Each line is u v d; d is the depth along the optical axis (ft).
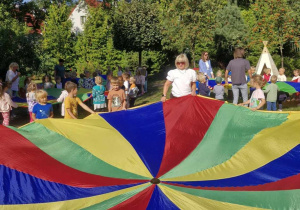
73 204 11.71
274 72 49.93
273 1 65.05
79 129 16.75
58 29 108.37
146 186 12.71
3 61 55.57
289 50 84.07
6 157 13.87
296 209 11.22
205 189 12.46
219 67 91.15
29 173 13.15
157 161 14.79
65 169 13.79
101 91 32.63
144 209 11.21
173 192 12.23
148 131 17.22
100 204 11.65
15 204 11.55
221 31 87.10
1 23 58.75
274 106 31.81
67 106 22.85
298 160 14.37
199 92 30.89
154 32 81.92
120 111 18.95
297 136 15.74
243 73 28.66
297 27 65.67
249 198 11.84
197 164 14.49
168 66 99.60
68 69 108.58
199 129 17.22
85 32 107.65
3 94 27.25
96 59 106.32
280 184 12.74
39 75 88.33
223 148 15.57
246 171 13.85
